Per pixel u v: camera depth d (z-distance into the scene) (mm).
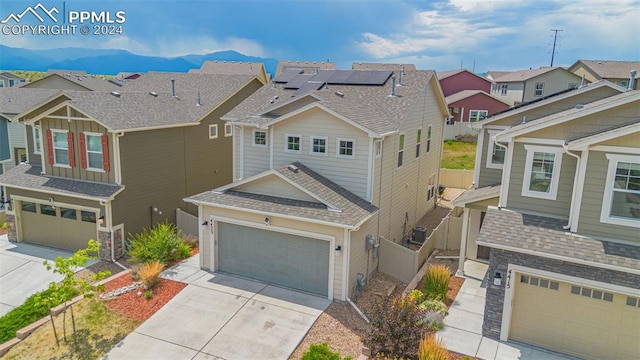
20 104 23734
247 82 25469
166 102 21547
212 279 14719
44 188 17672
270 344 11156
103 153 17109
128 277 15016
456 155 33812
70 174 18141
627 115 10789
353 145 15070
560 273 10414
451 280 14766
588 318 10508
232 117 18812
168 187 19828
